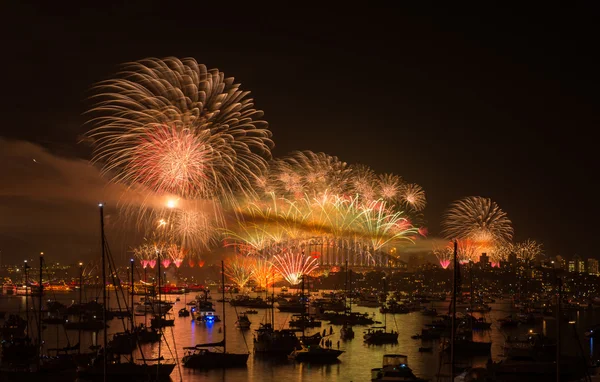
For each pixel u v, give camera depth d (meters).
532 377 104.12
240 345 165.25
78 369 109.88
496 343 174.25
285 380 115.81
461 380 105.44
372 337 170.88
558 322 91.31
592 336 188.25
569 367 104.19
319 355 136.00
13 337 145.62
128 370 110.19
